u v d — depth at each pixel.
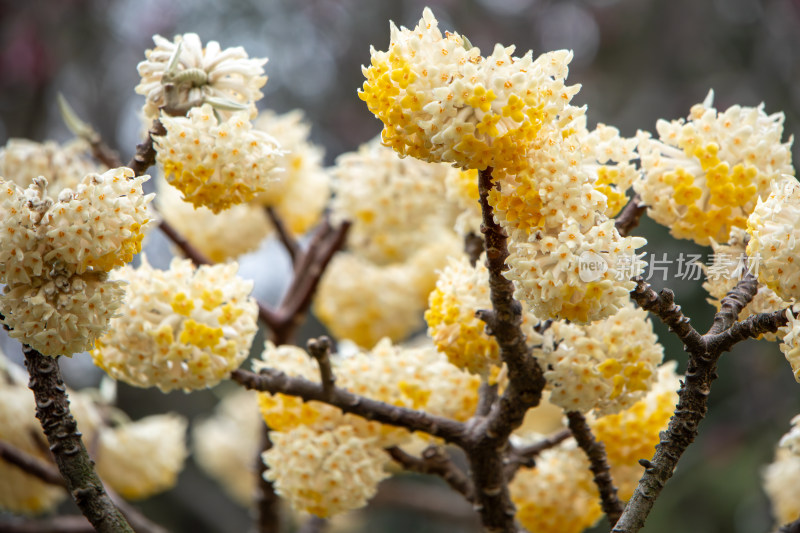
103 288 0.70
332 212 0.97
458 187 0.79
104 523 0.72
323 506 0.77
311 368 0.79
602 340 0.73
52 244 0.69
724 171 0.73
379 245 1.03
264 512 0.93
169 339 0.74
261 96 0.76
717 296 0.75
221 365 0.75
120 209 0.69
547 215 0.68
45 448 0.92
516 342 0.72
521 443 0.84
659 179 0.74
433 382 0.79
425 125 0.67
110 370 0.76
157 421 0.97
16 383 0.92
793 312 0.70
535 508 0.82
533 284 0.68
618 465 0.78
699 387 0.71
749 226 0.69
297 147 0.94
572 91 0.68
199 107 0.74
